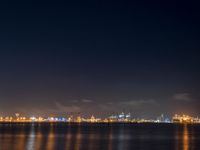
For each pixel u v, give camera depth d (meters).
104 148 121.44
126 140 159.50
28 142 140.88
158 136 196.62
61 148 119.00
